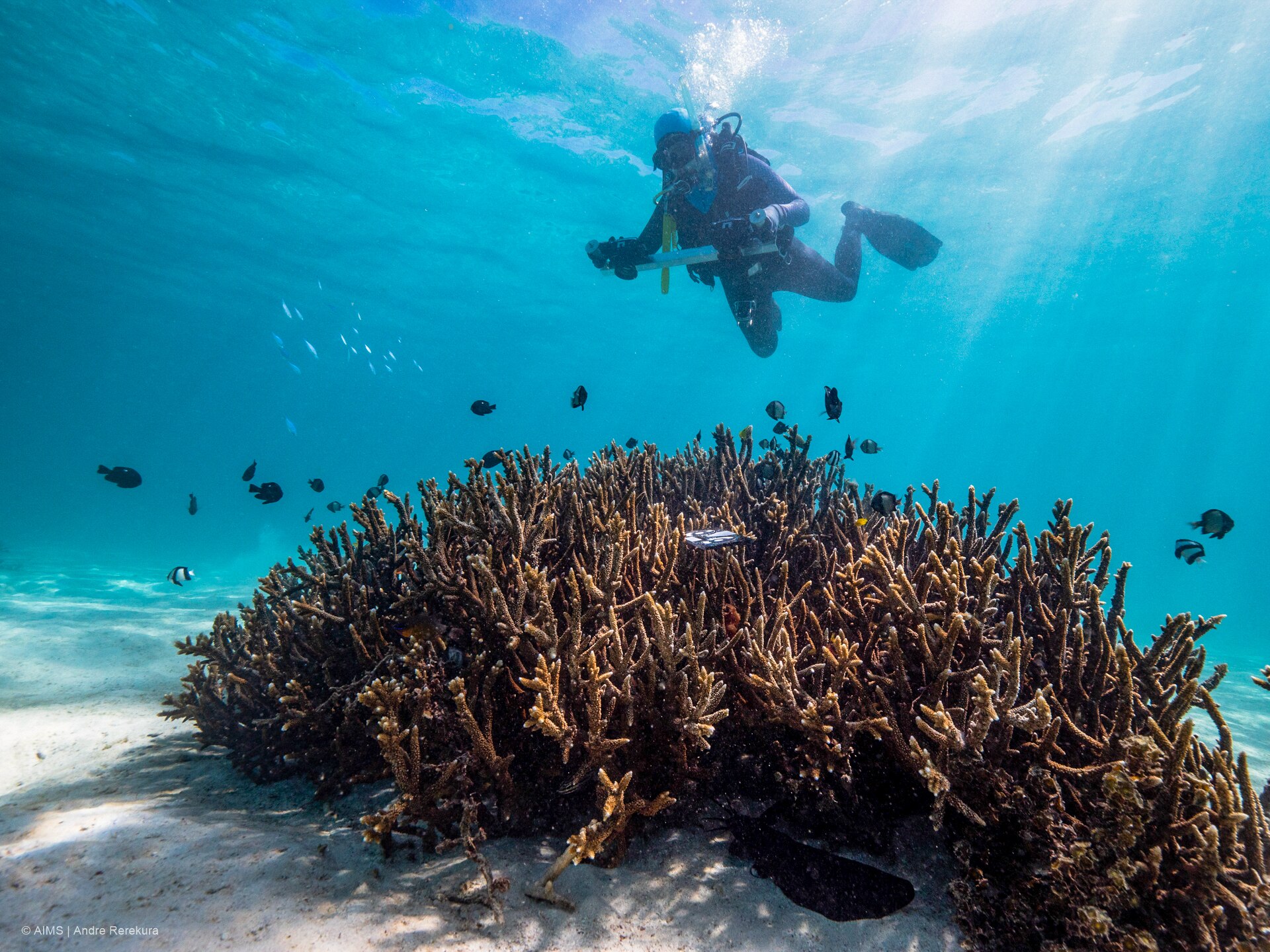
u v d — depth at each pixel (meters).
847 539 3.82
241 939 1.98
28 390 93.75
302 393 80.06
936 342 39.56
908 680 2.58
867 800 2.63
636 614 2.95
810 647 2.91
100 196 22.23
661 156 7.06
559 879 2.44
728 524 3.85
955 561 2.74
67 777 3.48
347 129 17.48
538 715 2.20
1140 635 16.97
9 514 41.84
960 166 18.06
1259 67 13.62
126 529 38.25
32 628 7.13
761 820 2.76
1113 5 12.27
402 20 13.43
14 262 31.83
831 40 13.28
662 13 12.73
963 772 2.24
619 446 4.88
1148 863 1.98
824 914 2.32
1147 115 15.48
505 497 3.10
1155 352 40.91
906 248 9.31
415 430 122.50
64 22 13.98
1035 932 2.09
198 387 79.88
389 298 32.53
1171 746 2.09
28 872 2.19
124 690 5.30
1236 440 82.25
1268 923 2.01
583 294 29.91
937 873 2.47
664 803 2.44
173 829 2.55
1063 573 2.82
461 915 2.25
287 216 23.00
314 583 3.81
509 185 20.30
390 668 3.06
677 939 2.21
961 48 13.47
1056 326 34.91
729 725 2.97
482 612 2.86
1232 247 22.61
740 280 7.75
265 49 14.52
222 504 69.81
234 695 3.80
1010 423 86.00
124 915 2.02
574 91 15.46
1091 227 21.47
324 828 2.94
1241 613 33.00
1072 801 2.32
